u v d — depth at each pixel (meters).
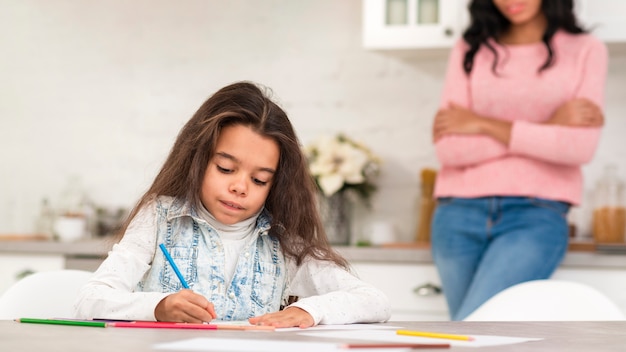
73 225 3.20
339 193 3.10
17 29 3.60
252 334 0.96
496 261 2.35
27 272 2.94
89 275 1.57
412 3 2.97
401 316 2.70
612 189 2.75
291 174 1.52
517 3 2.44
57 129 3.55
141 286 1.48
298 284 1.57
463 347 0.85
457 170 2.53
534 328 1.16
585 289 1.67
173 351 0.76
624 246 2.56
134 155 3.49
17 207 3.57
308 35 3.37
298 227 1.55
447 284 2.52
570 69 2.47
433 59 3.27
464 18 2.92
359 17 3.33
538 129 2.39
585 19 2.82
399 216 3.26
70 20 3.56
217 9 3.45
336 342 0.88
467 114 2.48
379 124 3.30
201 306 1.16
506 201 2.42
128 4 3.52
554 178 2.44
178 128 3.46
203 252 1.50
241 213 1.45
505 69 2.51
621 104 3.11
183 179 1.48
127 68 3.51
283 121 1.48
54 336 0.89
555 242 2.38
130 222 1.50
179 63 3.47
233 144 1.42
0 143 3.59
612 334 1.08
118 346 0.79
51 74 3.57
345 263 1.55
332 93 3.34
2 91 3.60
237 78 3.42
